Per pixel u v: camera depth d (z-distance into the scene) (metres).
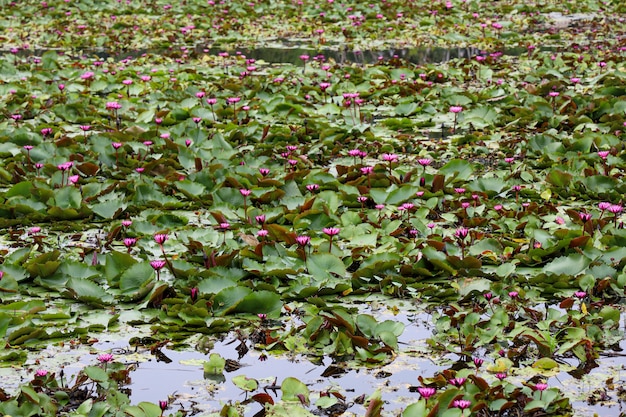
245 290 4.57
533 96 9.09
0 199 6.04
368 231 5.52
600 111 8.70
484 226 5.72
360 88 10.12
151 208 6.05
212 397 3.76
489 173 6.91
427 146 7.80
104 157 7.00
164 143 7.61
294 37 14.57
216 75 10.91
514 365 4.05
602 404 3.68
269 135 7.90
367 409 3.52
